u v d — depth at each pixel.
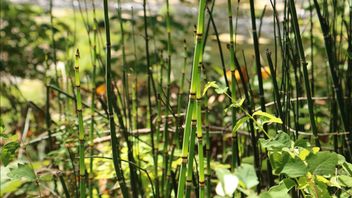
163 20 4.14
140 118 3.00
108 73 1.68
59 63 4.23
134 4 5.39
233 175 1.33
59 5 6.41
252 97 2.10
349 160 2.10
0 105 4.00
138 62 3.73
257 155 1.96
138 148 2.29
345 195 1.62
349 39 2.11
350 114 2.16
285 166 1.43
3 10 4.76
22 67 4.49
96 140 2.61
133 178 1.98
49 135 2.46
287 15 1.97
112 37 4.67
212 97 3.03
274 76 1.90
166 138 2.18
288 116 2.03
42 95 4.31
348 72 2.16
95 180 2.54
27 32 4.63
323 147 2.29
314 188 1.45
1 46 4.48
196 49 1.48
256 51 1.90
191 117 1.54
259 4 5.30
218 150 2.98
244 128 2.54
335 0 2.18
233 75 1.90
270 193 1.39
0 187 2.35
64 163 2.46
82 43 5.20
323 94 3.18
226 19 5.00
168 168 2.14
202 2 1.46
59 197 2.32
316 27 3.54
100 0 6.57
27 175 1.72
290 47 2.05
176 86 3.40
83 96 3.70
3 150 1.74
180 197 1.58
